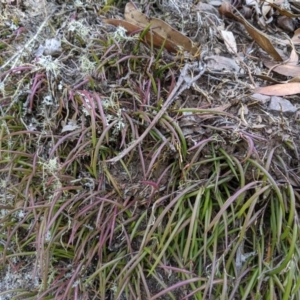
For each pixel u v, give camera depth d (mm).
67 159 265
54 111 284
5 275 299
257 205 258
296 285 237
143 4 342
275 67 312
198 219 255
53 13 328
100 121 270
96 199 265
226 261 258
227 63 310
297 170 264
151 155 266
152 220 254
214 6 366
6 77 289
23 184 284
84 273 268
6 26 329
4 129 291
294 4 369
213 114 266
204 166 262
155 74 290
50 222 250
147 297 250
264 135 264
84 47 305
